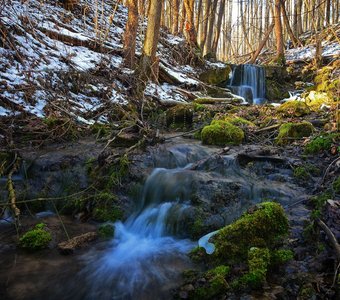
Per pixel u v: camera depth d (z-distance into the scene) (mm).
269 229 3512
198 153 6043
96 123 7434
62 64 9312
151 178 5098
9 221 4555
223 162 5422
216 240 3545
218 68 13969
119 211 4746
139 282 3262
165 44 14430
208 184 4727
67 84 8539
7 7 9891
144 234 4430
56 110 7602
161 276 3330
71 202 4977
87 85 8891
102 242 4109
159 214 4562
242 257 3312
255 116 8695
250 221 3506
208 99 10430
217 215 4301
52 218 4758
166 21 26719
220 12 21188
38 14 11406
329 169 4957
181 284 3152
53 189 5312
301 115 8055
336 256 2926
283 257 3172
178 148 6176
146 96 9344
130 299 3045
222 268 3164
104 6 16359
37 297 3092
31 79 8062
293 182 4914
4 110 7020
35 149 6172
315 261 3074
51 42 10203
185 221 4289
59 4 13578
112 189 5055
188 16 15758
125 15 17094
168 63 13102
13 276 3387
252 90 13672
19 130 6578
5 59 8203
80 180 5359
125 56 11141
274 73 14430
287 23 21969
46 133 6500
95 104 8445
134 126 6879
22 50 8797
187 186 4773
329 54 15898
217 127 6727
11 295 3105
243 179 5012
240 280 2969
